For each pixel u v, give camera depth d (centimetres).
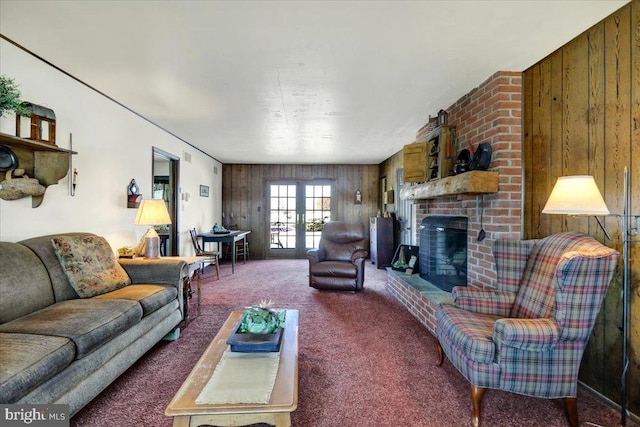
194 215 559
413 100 321
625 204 156
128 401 185
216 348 175
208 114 368
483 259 269
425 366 229
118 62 240
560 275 160
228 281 500
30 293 193
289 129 436
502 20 185
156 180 634
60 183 256
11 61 213
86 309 193
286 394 133
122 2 170
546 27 193
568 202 164
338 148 566
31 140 209
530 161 247
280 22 188
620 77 177
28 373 132
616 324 183
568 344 165
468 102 299
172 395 191
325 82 277
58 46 217
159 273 277
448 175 305
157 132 419
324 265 433
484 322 196
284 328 200
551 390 167
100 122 303
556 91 223
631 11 170
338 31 198
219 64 243
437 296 294
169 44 214
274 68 249
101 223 306
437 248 353
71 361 156
